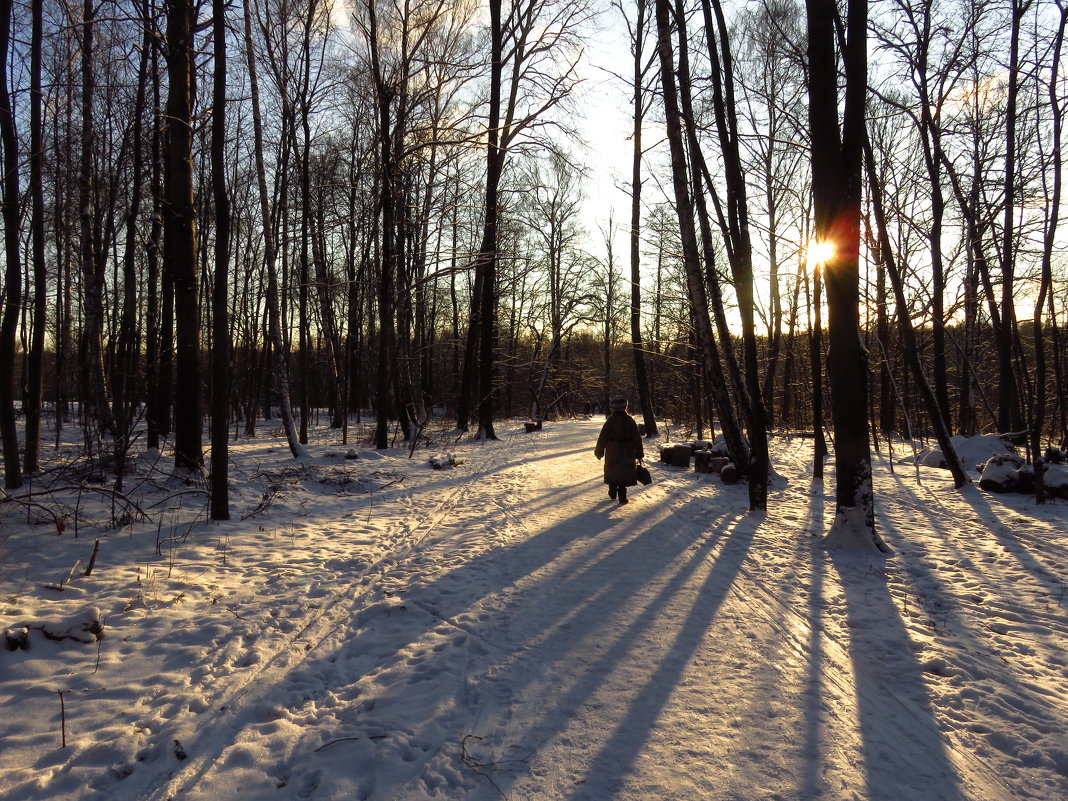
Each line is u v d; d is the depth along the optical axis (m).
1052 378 17.59
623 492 10.14
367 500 10.37
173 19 8.98
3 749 3.19
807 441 20.81
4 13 7.86
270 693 3.82
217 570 6.08
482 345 22.34
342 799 2.81
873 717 3.51
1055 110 11.13
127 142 15.77
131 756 3.15
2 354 7.86
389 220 16.94
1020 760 3.12
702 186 10.11
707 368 9.70
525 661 4.22
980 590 5.74
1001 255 14.98
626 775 2.95
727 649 4.40
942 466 13.91
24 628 4.21
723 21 10.66
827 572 6.29
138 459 10.34
